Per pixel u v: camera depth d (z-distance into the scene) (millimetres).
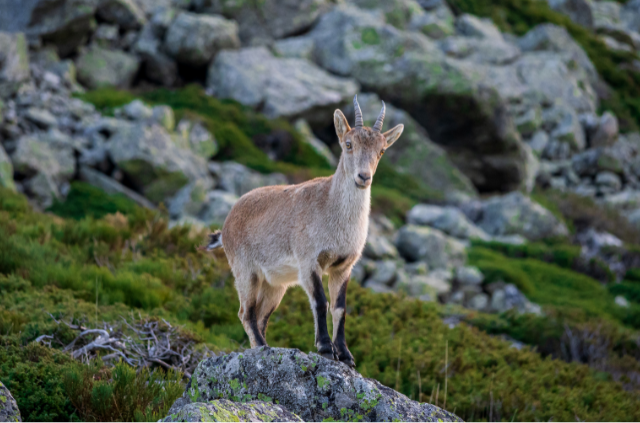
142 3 109875
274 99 103438
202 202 71688
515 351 37000
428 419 16281
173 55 104188
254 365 16594
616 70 163250
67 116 79000
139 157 72375
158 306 31531
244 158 89562
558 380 34625
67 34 93438
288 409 16156
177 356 24766
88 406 19141
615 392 34656
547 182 124688
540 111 133000
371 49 116438
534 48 149000
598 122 136750
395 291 66688
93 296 30359
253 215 22688
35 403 18641
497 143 114688
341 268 20578
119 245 40625
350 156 19766
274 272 21766
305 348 30344
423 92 111375
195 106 97500
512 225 94375
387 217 88875
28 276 31500
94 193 68688
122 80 99000
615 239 100688
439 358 31219
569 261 85438
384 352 31141
